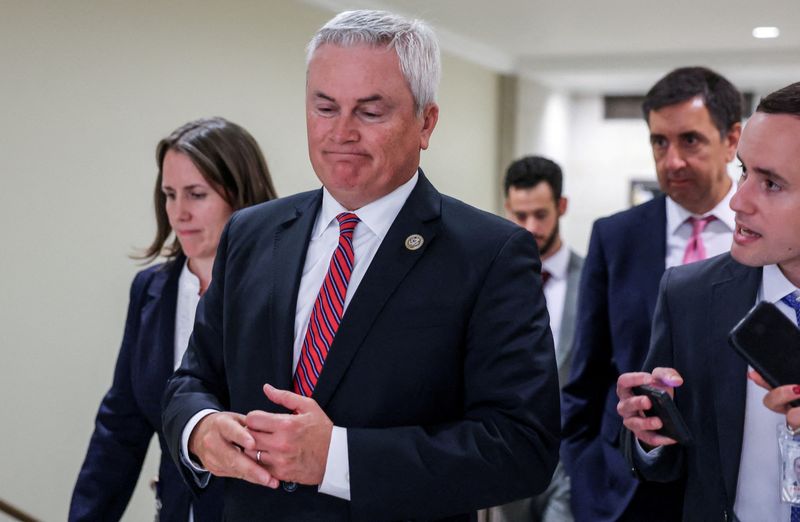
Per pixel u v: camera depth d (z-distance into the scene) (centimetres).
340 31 153
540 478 154
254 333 164
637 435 164
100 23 402
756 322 144
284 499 156
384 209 162
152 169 438
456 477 148
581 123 1068
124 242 422
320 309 159
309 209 172
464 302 156
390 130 153
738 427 158
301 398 147
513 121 887
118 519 232
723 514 159
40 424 384
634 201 1048
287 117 551
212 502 202
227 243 179
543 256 371
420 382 154
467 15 676
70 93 388
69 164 389
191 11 459
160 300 225
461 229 162
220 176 220
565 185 1066
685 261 244
